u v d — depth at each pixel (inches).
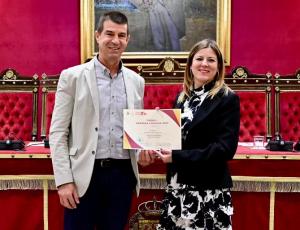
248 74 201.9
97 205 94.7
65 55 224.7
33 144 163.6
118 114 95.8
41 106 209.6
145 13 220.1
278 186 133.2
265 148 148.6
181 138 97.8
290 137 203.3
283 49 219.8
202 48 97.7
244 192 134.6
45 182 133.7
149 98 201.2
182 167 95.3
